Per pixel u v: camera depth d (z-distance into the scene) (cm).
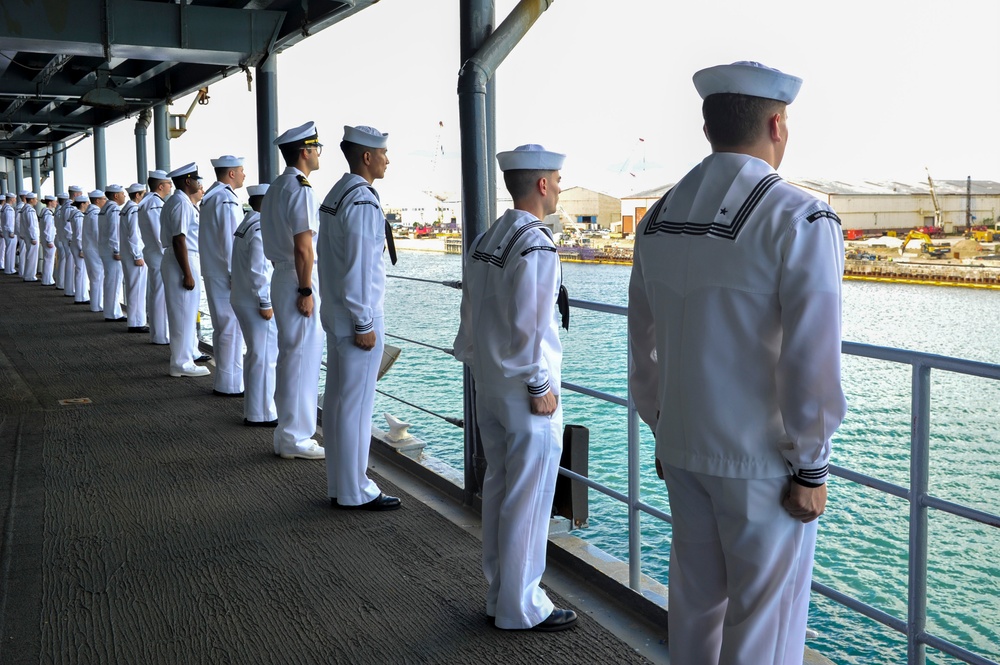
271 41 785
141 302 1046
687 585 200
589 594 325
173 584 339
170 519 412
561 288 282
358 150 401
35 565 359
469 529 396
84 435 567
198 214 716
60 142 2097
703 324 181
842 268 173
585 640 290
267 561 360
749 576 185
